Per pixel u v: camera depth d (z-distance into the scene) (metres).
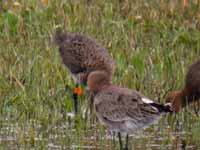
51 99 15.16
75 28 18.62
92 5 19.95
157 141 13.67
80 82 15.84
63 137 13.73
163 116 14.57
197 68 15.21
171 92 15.11
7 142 13.49
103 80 13.38
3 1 20.19
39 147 13.23
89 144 13.42
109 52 17.34
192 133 14.05
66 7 19.55
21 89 15.45
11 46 17.56
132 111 12.53
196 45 17.95
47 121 14.34
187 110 15.02
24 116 14.41
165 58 16.80
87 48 16.16
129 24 18.77
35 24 18.78
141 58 16.30
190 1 20.02
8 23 18.62
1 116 14.75
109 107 12.88
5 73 16.30
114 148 13.23
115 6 19.91
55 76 15.95
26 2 19.84
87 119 14.52
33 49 17.38
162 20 19.17
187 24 19.16
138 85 15.66
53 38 17.22
